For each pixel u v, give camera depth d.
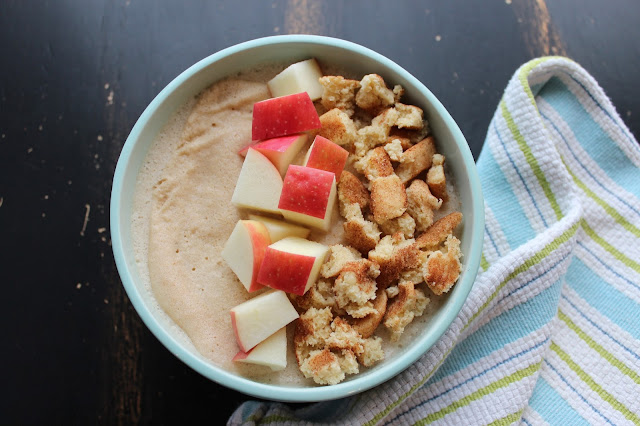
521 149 0.39
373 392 0.36
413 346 0.33
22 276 0.40
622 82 0.43
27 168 0.41
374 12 0.42
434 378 0.38
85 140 0.41
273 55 0.36
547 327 0.38
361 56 0.35
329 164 0.34
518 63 0.42
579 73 0.40
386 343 0.34
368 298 0.33
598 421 0.37
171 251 0.34
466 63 0.42
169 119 0.36
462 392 0.37
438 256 0.33
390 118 0.35
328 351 0.33
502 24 0.43
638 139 0.42
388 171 0.35
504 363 0.38
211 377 0.32
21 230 0.40
